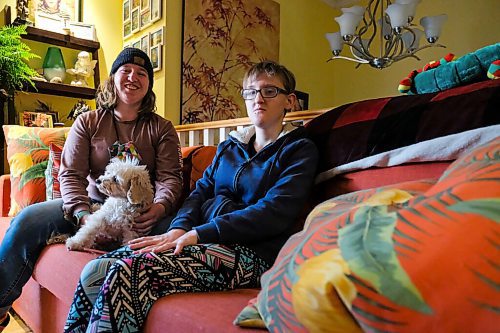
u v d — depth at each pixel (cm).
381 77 410
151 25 306
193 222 127
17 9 272
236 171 132
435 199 56
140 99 168
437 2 374
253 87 135
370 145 111
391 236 53
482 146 66
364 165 111
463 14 358
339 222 64
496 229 47
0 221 201
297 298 57
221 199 129
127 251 106
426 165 100
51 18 292
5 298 145
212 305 84
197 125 250
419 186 78
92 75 308
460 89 105
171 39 300
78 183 155
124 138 165
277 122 135
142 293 88
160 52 296
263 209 111
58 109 297
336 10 448
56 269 127
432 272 47
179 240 104
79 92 291
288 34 399
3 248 142
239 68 347
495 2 339
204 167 183
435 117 101
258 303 69
